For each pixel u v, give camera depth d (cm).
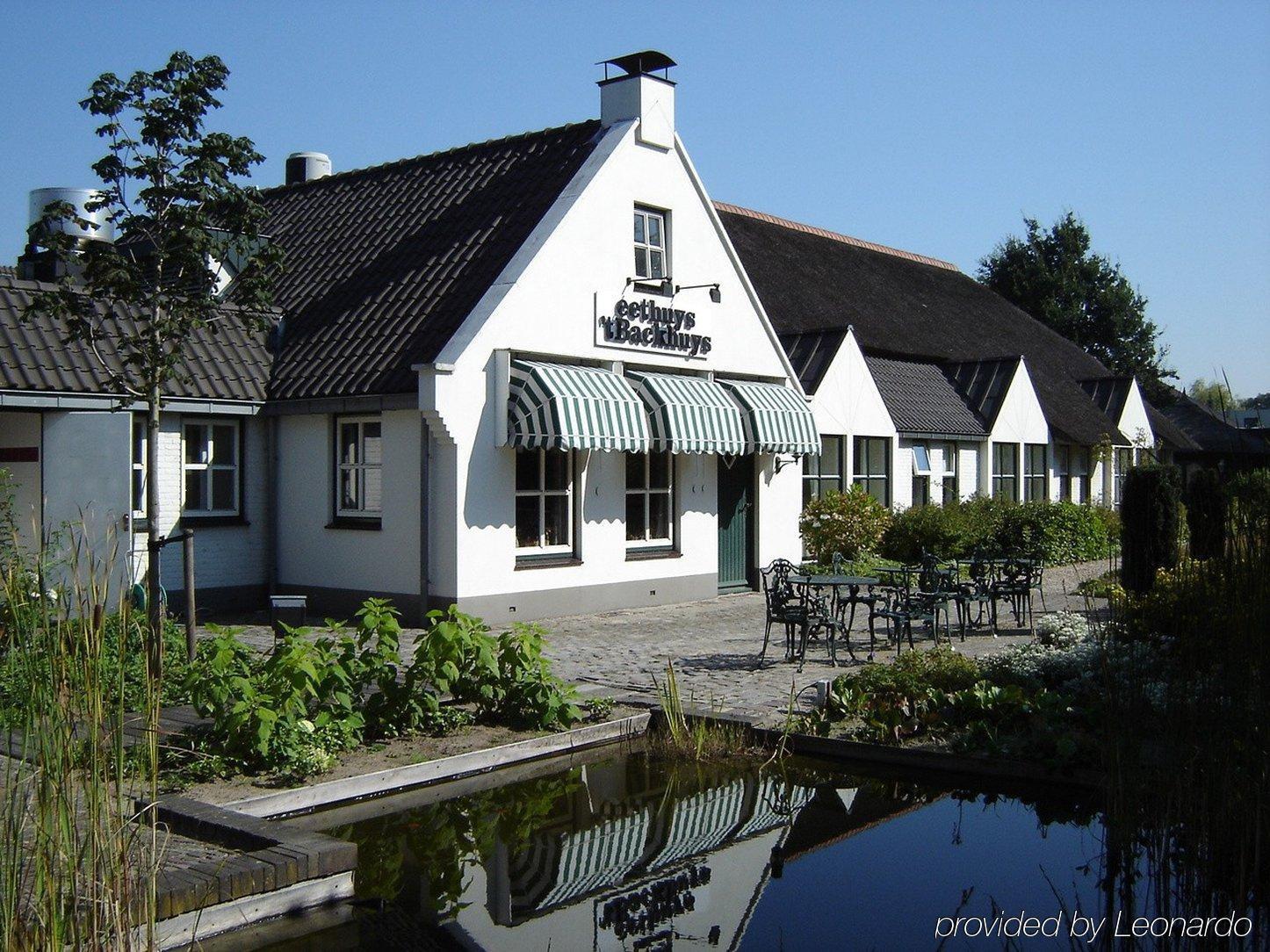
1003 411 3008
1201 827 622
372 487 1667
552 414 1569
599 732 1032
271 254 1264
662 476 1928
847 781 952
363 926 662
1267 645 643
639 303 1823
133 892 560
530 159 1862
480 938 648
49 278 1891
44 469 1441
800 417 2077
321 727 899
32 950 496
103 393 1488
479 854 782
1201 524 782
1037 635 1512
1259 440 706
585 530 1761
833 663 1332
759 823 848
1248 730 632
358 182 2088
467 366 1561
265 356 1770
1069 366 3950
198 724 949
